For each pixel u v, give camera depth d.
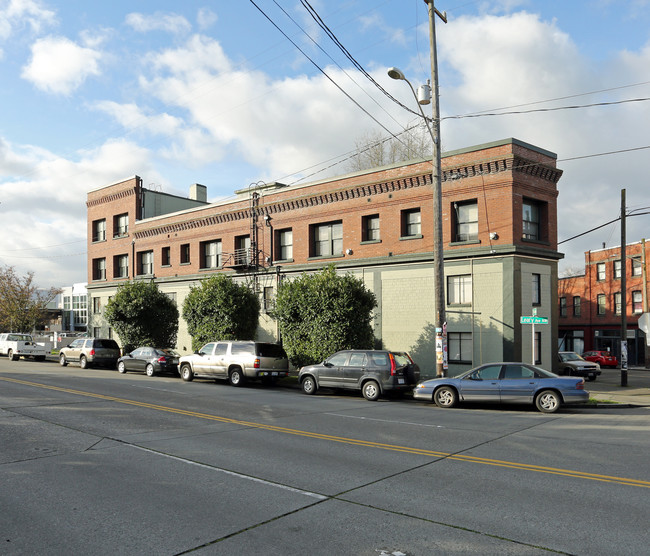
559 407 15.11
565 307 54.88
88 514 6.17
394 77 16.53
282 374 22.47
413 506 6.44
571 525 5.78
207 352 23.81
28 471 8.08
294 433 11.15
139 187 39.84
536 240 23.02
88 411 13.80
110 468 8.25
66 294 76.56
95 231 43.84
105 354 31.59
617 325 48.53
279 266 29.78
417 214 24.91
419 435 11.05
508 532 5.58
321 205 28.17
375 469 8.21
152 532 5.61
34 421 12.30
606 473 7.95
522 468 8.27
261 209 30.92
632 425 12.64
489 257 22.30
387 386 17.95
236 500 6.68
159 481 7.53
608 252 49.94
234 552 5.10
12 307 52.84
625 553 5.05
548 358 23.16
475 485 7.33
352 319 22.38
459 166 23.08
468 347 22.86
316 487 7.24
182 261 35.94
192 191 44.97
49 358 41.19
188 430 11.45
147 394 17.72
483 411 15.30
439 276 18.14
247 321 28.02
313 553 5.08
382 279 25.52
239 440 10.39
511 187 21.91
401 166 25.11
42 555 5.06
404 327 24.62
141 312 33.28
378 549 5.16
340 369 19.00
